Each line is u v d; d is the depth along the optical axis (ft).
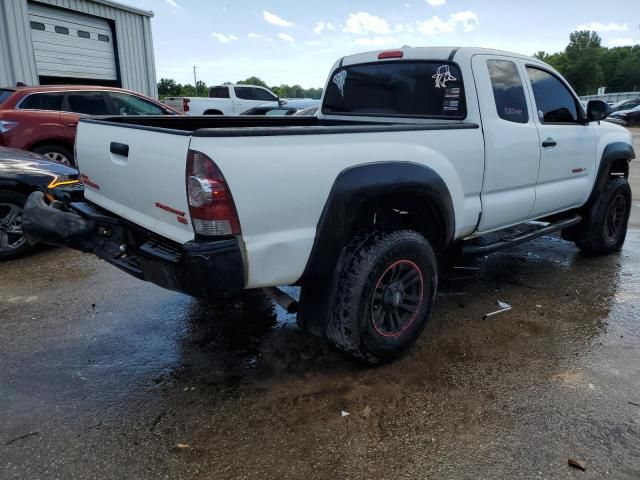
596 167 16.25
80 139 11.39
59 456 7.75
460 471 7.55
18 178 16.11
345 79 14.96
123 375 10.04
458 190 11.14
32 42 41.75
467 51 11.97
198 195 7.63
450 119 12.12
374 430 8.45
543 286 15.19
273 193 8.09
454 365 10.55
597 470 7.59
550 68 14.55
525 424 8.64
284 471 7.53
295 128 8.41
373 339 9.82
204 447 8.00
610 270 16.70
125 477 7.36
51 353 10.82
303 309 9.73
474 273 16.30
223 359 10.72
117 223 9.72
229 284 7.90
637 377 10.15
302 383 9.83
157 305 13.37
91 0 46.14
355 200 9.05
